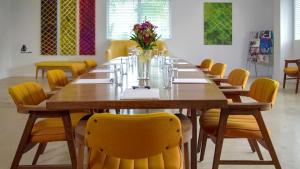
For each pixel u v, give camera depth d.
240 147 3.26
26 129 2.10
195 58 9.74
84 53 9.76
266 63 9.49
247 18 9.63
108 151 1.43
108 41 9.71
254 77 9.29
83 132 1.88
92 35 9.70
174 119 1.39
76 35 9.70
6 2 9.38
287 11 8.32
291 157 2.93
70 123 2.09
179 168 1.56
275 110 4.93
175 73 3.04
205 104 1.72
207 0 9.60
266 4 9.59
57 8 9.62
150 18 9.64
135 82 2.49
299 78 6.53
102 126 1.38
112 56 9.25
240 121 2.32
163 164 1.58
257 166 2.72
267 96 2.27
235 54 9.73
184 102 1.72
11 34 9.70
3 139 3.50
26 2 9.62
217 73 4.01
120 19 9.66
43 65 8.86
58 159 2.94
